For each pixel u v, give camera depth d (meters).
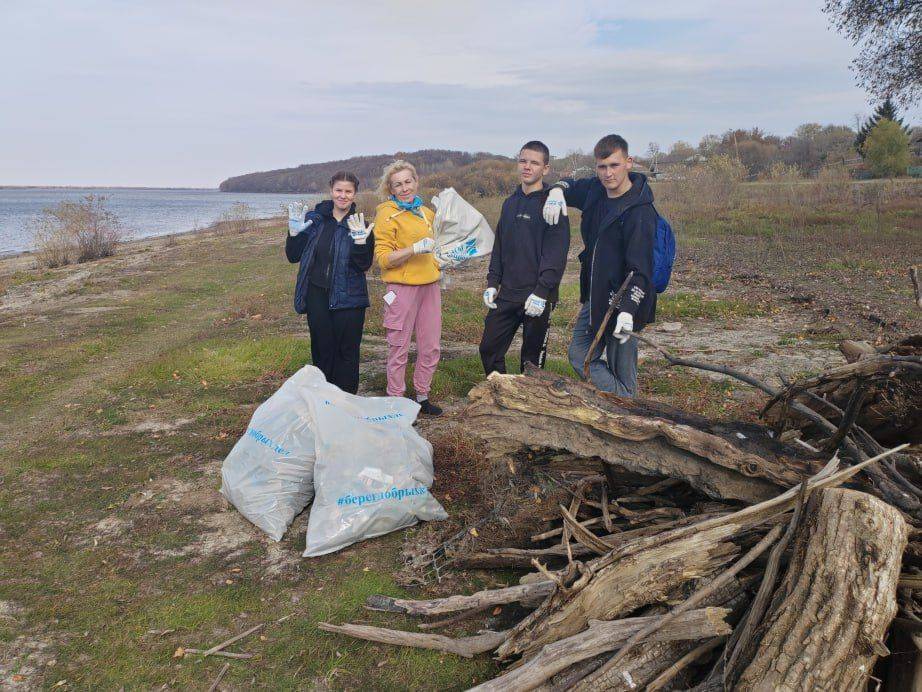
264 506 3.75
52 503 4.12
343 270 5.01
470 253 5.30
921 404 3.13
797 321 8.67
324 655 2.73
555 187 4.62
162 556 3.51
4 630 2.88
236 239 22.69
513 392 3.13
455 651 2.69
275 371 6.87
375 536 3.62
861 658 1.97
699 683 2.22
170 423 5.50
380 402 4.20
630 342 4.09
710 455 2.79
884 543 2.14
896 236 15.85
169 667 2.68
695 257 14.40
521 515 3.32
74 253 19.16
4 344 8.46
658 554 2.45
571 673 2.27
